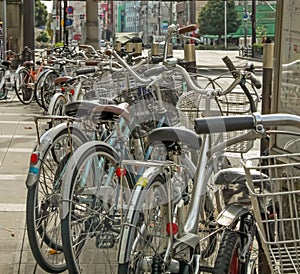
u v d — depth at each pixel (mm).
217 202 3941
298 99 4695
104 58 10062
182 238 3455
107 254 3893
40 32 62875
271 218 3240
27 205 4164
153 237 3438
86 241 3930
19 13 35094
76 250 3893
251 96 5258
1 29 24344
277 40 5016
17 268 4887
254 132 2990
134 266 3318
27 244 5359
